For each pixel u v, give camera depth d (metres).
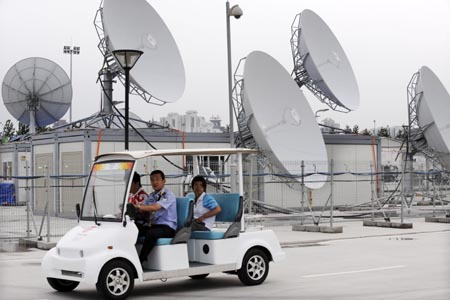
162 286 12.53
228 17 23.70
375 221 27.12
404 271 14.22
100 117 31.17
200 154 12.38
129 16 28.44
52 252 11.63
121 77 28.92
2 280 13.32
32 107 38.88
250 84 26.69
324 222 28.58
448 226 26.89
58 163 29.86
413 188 33.03
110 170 11.77
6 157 40.47
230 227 12.27
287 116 27.64
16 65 39.09
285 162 26.45
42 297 11.43
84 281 10.80
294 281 12.94
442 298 10.98
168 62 29.36
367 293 11.47
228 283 12.80
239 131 28.28
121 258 11.07
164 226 11.59
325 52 32.78
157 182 11.90
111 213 11.45
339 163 34.09
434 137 32.91
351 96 33.31
